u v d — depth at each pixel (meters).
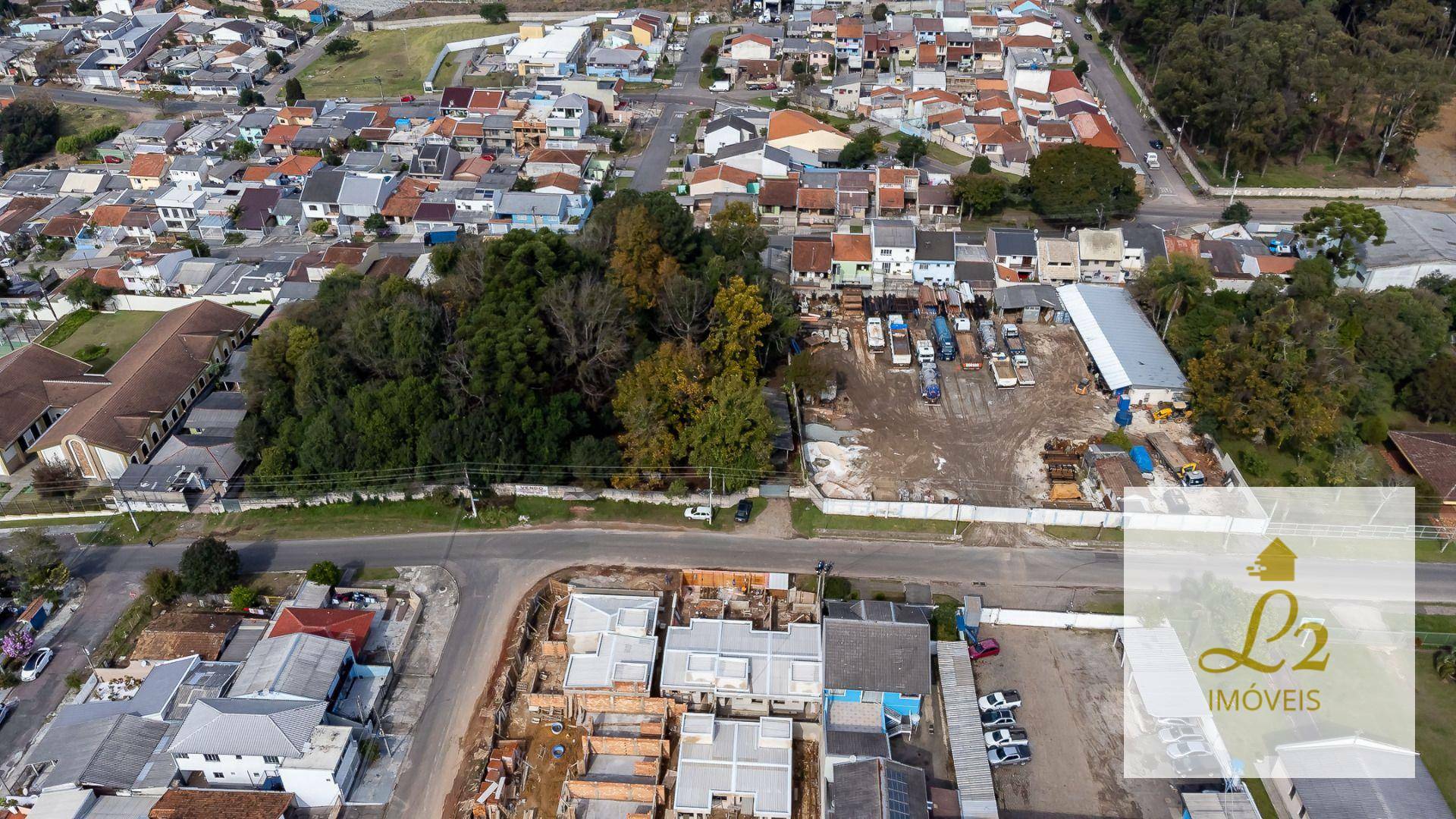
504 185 144.12
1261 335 89.50
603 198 143.12
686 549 79.50
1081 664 68.38
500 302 90.44
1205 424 88.62
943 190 135.88
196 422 96.31
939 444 90.69
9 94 195.50
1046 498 83.62
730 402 82.56
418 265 118.38
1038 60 179.00
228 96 196.88
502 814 59.12
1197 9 173.00
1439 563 75.69
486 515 83.69
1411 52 143.88
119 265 133.62
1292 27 147.25
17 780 61.22
